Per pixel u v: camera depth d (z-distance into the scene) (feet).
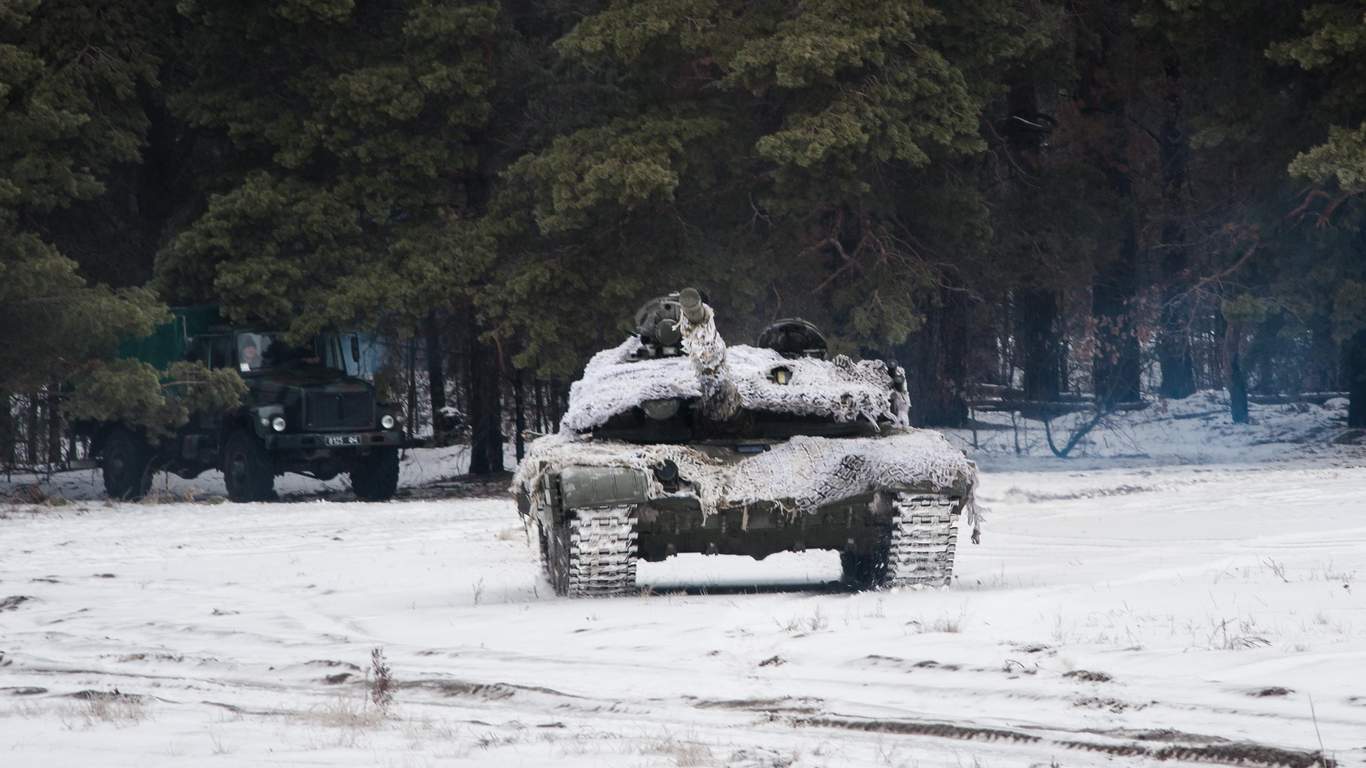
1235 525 237.04
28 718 101.91
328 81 467.93
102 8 464.24
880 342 485.15
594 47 445.37
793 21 448.24
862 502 165.27
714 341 165.78
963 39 485.56
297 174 480.64
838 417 172.86
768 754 82.94
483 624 146.10
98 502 405.80
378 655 115.65
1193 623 119.14
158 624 160.25
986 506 310.65
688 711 99.35
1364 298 490.49
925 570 164.86
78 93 447.83
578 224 445.37
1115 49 572.51
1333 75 483.10
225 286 439.22
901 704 98.27
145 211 516.73
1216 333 613.93
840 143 427.74
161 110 513.04
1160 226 597.11
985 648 113.50
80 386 411.95
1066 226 555.69
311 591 192.75
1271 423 588.09
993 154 553.64
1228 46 510.58
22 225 477.36
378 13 497.87
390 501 407.64
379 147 464.65
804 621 132.67
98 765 82.33
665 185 434.30
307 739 90.27
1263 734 84.64
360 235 476.54
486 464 513.04
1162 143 609.01
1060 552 208.03
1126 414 619.67
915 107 459.32
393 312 467.93
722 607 146.00
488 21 467.93
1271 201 508.94
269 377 421.18
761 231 489.67
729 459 166.81
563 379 495.82
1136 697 95.25
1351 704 90.48
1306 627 113.91
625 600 157.89
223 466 422.82
